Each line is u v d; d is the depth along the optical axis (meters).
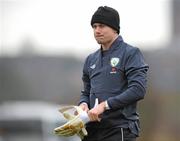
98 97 17.03
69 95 128.00
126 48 17.03
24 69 114.81
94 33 17.12
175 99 91.38
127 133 16.91
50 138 42.91
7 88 101.62
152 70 96.56
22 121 43.38
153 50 99.62
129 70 16.81
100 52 17.28
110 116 16.86
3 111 46.75
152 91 79.69
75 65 130.88
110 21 16.94
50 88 126.81
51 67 127.75
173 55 102.56
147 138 76.00
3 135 43.25
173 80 99.06
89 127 17.08
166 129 85.50
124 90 16.94
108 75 17.00
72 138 42.50
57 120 43.56
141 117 75.88
